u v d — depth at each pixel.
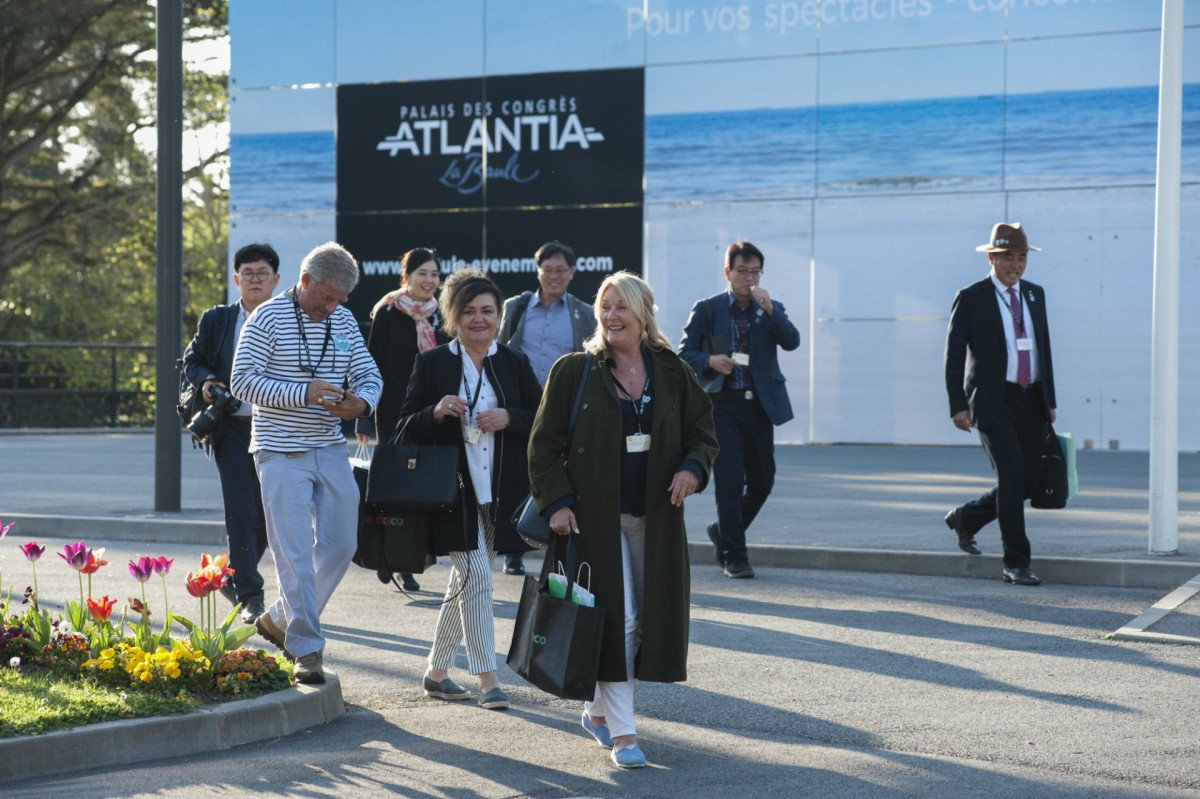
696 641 8.02
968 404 9.81
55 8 34.31
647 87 23.25
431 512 6.59
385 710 6.56
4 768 5.34
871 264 22.23
